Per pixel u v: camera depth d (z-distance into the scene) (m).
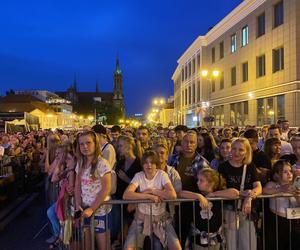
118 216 6.05
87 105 138.50
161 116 95.94
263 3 31.02
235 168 5.63
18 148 15.11
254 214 5.59
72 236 5.74
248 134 6.89
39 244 7.75
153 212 5.35
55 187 7.89
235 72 38.03
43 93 94.31
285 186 5.55
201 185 5.46
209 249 5.33
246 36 35.03
